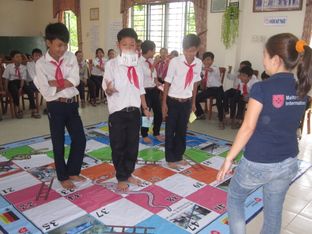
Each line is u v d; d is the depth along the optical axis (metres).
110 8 6.77
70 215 2.14
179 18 5.82
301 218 2.18
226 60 5.02
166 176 2.79
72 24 7.89
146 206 2.28
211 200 2.38
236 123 4.55
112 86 2.26
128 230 1.99
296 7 4.34
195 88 2.87
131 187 2.56
